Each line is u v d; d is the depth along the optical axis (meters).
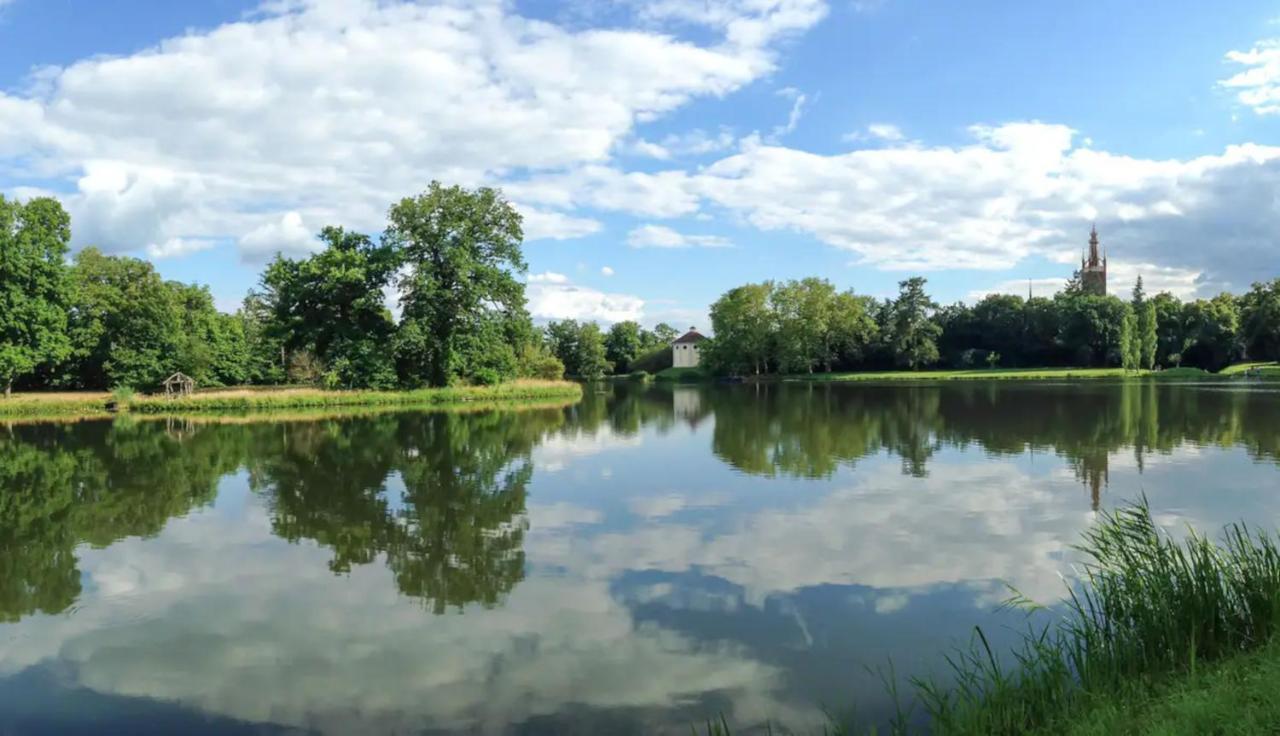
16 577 11.38
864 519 14.05
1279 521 13.23
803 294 96.25
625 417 38.56
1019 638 8.32
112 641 8.86
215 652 8.48
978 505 15.07
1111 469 18.92
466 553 12.30
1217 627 6.61
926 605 9.45
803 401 49.22
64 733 6.75
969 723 5.29
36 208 47.00
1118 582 7.39
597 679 7.59
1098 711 5.19
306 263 54.19
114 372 57.06
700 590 10.23
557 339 128.50
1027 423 30.36
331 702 7.24
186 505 16.56
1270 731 4.40
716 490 17.16
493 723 6.77
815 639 8.47
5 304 45.31
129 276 58.81
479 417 39.66
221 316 74.06
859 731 6.36
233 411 44.78
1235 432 26.31
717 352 104.19
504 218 58.00
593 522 14.25
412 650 8.41
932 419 33.12
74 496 17.78
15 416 42.75
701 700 7.10
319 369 62.16
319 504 16.38
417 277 54.19
